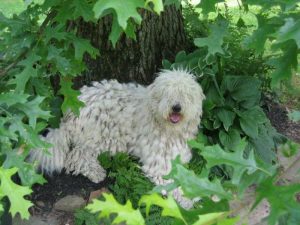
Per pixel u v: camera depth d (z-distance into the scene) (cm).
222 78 223
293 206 57
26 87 139
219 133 210
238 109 219
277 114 259
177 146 195
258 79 230
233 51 232
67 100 157
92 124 206
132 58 229
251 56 253
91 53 138
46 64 141
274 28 88
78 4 114
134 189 193
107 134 207
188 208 185
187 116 185
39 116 117
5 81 138
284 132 248
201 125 211
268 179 62
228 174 196
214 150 72
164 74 192
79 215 187
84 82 231
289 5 75
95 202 59
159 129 194
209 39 97
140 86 213
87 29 221
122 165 207
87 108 206
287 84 251
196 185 67
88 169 209
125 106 205
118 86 212
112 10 94
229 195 67
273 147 213
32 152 204
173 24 234
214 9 94
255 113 215
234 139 208
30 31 132
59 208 198
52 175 211
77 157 210
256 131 210
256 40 90
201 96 192
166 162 195
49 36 127
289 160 87
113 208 59
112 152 211
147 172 199
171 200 60
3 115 122
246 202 67
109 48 226
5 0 390
